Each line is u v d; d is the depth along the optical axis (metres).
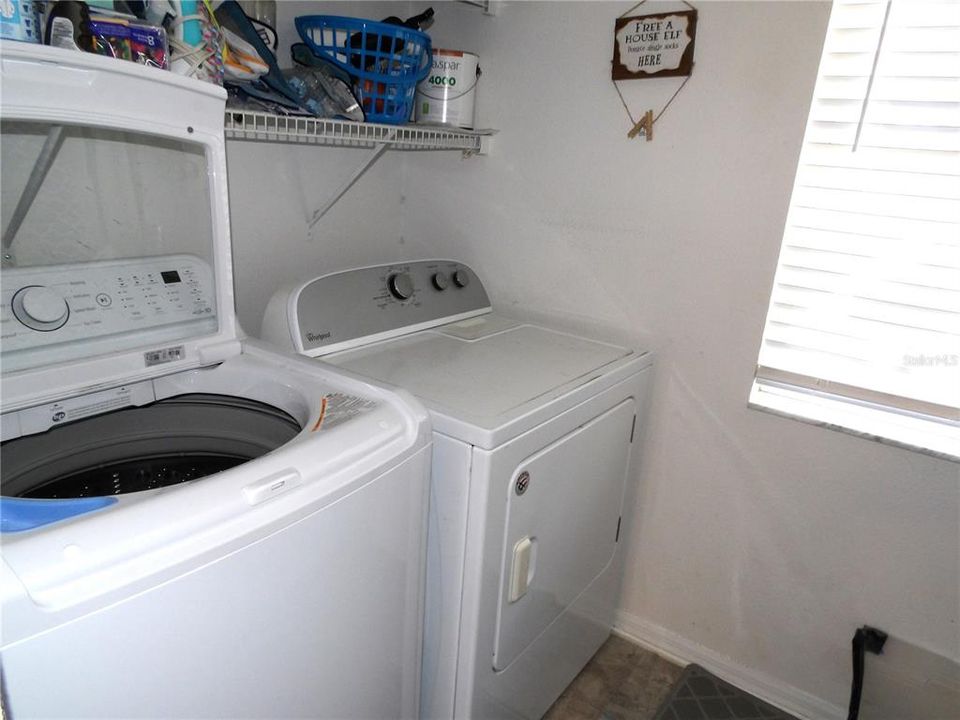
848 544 1.60
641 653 1.96
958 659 1.51
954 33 1.27
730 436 1.70
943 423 1.46
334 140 1.76
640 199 1.69
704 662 1.89
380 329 1.55
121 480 1.15
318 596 0.89
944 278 1.38
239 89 1.27
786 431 1.61
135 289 1.09
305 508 0.81
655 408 1.80
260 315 1.81
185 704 0.74
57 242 1.08
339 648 0.97
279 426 1.17
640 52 1.58
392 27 1.44
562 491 1.39
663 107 1.60
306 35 1.46
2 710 0.58
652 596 1.96
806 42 1.39
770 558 1.72
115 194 1.14
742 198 1.54
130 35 0.99
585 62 1.69
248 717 0.83
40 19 0.92
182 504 0.71
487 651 1.27
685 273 1.67
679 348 1.72
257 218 1.73
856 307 1.49
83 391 1.00
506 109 1.87
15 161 1.01
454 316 1.80
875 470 1.52
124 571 0.64
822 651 1.70
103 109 0.90
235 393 1.21
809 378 1.60
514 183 1.91
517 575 1.28
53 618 0.59
